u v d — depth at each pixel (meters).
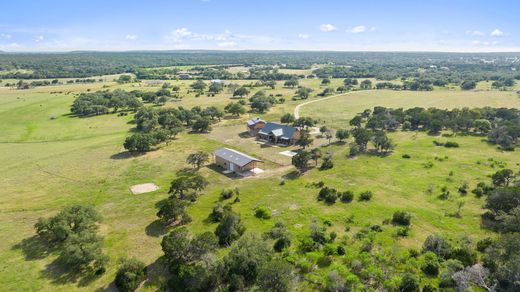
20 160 94.38
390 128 122.75
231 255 43.03
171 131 112.44
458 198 62.69
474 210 58.09
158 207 63.06
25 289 41.53
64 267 45.75
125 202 65.69
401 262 43.81
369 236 49.31
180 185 65.06
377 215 57.12
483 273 39.44
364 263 42.47
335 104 173.75
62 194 70.50
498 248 42.50
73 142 114.19
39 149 106.00
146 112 138.75
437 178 72.94
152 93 187.38
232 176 78.75
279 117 145.62
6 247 50.69
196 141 109.88
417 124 123.56
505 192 54.72
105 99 167.88
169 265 45.03
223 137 115.06
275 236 50.56
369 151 95.12
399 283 38.84
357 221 55.12
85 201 66.56
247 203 63.59
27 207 64.44
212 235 46.69
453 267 41.31
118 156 95.44
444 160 85.06
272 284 37.50
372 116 133.25
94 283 42.50
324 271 42.47
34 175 82.12
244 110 150.12
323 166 81.88
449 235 50.47
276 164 86.69
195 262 44.66
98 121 143.25
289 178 76.25
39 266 46.03
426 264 42.06
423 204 61.06
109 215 60.31
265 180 75.44
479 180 70.94
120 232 54.38
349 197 62.94
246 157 83.31
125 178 78.94
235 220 51.84
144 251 48.88
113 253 48.53
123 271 41.94
